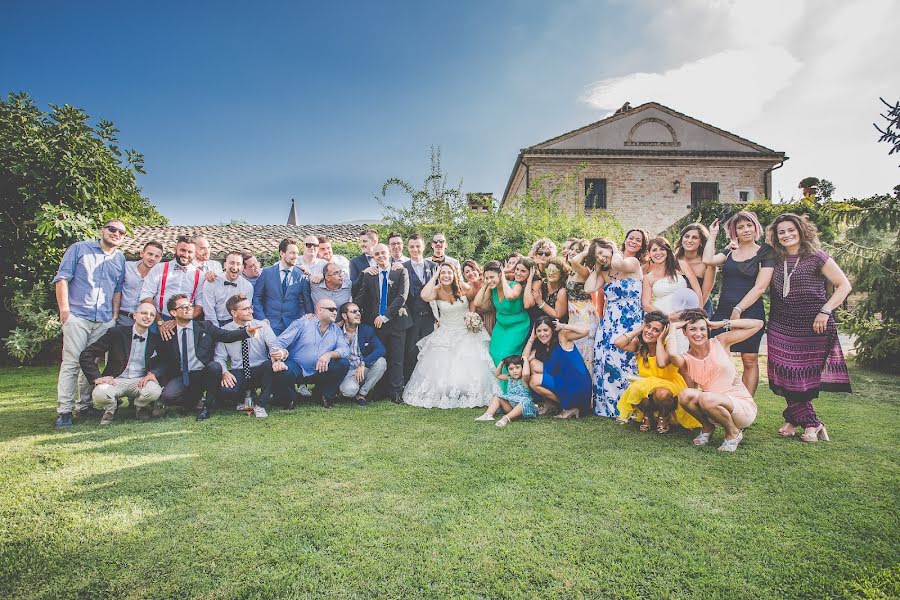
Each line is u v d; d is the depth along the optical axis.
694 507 2.73
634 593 1.98
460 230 8.67
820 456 3.57
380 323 5.60
